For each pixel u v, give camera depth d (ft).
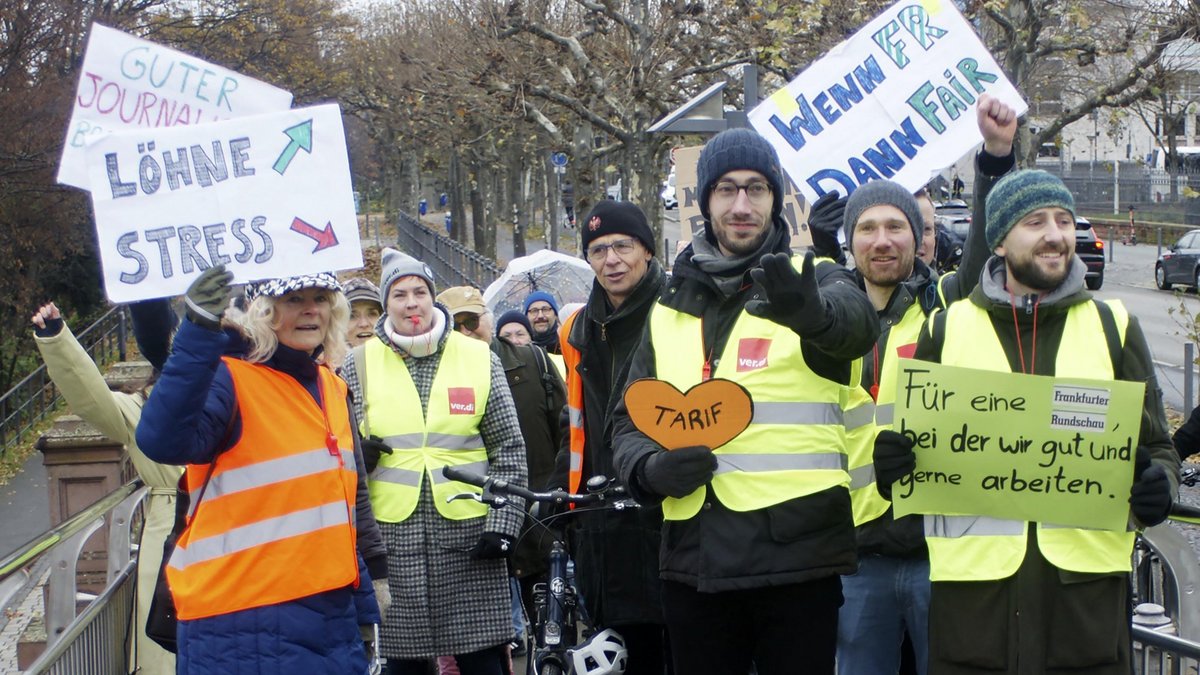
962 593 12.04
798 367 12.44
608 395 17.01
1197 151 169.48
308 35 106.22
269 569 13.23
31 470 61.36
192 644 13.26
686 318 13.21
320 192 13.92
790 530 12.17
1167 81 51.75
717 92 37.32
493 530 17.66
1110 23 57.77
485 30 75.87
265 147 13.89
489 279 78.84
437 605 18.11
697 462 12.09
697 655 12.84
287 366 13.73
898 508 12.24
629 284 16.52
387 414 18.34
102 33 15.58
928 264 18.92
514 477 18.37
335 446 13.80
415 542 18.08
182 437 12.37
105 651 17.60
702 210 13.32
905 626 15.29
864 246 15.25
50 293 95.09
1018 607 11.83
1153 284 108.27
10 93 70.64
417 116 134.00
